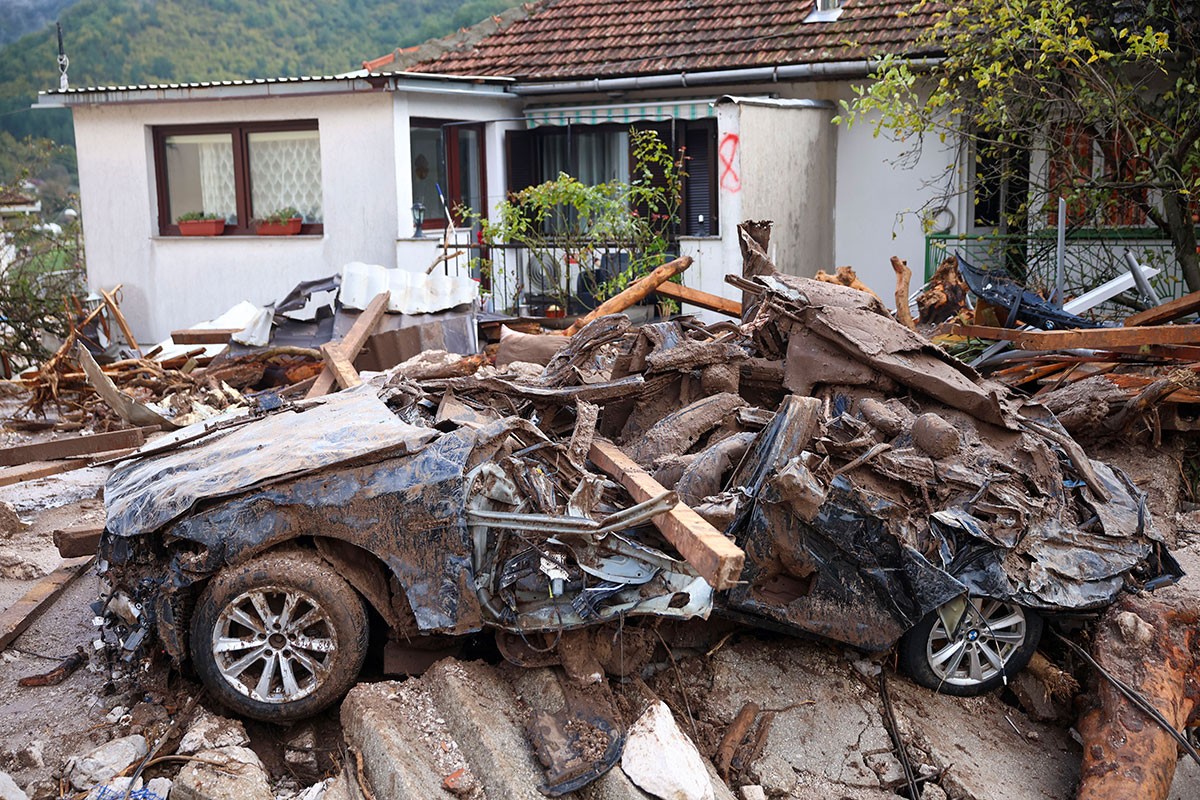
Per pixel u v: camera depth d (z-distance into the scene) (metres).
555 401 6.64
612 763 4.99
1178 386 9.09
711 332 8.27
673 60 15.69
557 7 18.14
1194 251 12.23
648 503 5.22
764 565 5.81
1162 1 11.91
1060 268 11.47
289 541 5.66
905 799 5.46
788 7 16.17
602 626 5.72
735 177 13.34
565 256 14.57
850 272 11.31
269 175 15.93
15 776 5.26
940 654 6.13
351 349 10.80
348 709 5.38
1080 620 6.68
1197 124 11.58
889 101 12.85
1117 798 5.25
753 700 5.88
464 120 15.84
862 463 5.97
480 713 5.24
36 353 16.80
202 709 5.64
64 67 17.33
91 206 16.67
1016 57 12.42
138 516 5.59
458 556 5.45
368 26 44.00
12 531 8.42
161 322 16.59
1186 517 8.85
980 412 6.74
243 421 6.71
